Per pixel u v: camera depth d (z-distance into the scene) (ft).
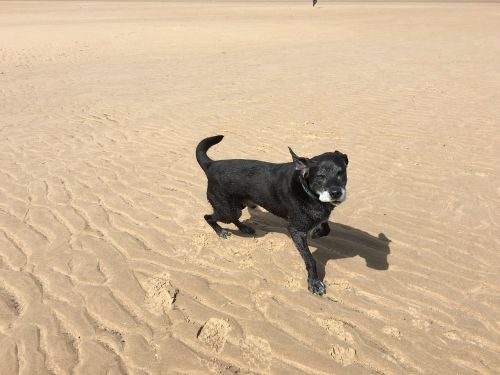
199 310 6.69
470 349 5.84
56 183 10.94
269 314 6.55
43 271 7.63
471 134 13.02
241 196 7.91
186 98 18.51
